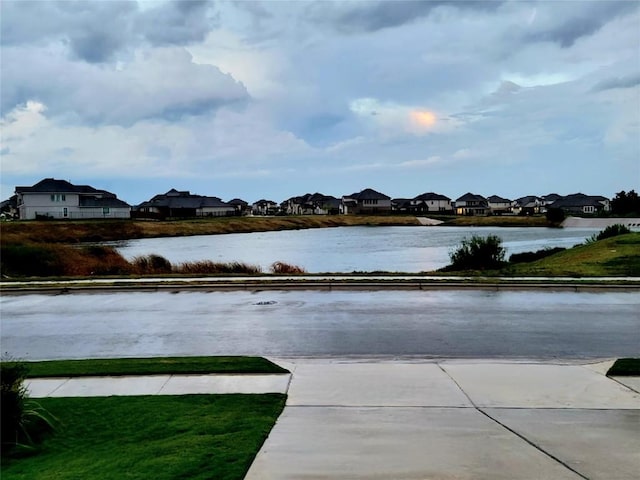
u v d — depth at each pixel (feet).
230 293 62.13
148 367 29.81
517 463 17.17
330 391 25.68
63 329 43.78
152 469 16.84
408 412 22.66
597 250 100.12
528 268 85.25
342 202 552.00
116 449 18.94
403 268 112.47
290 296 58.95
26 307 55.01
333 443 19.10
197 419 21.90
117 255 111.34
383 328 41.50
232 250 175.52
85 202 324.39
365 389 25.96
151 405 23.89
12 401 20.04
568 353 33.71
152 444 19.30
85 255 105.91
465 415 22.24
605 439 19.42
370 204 525.34
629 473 16.39
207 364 30.35
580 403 23.81
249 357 32.04
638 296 57.16
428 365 30.35
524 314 46.98
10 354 35.68
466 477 16.11
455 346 35.65
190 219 354.13
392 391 25.62
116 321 46.68
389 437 19.70
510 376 28.04
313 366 30.30
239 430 20.47
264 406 23.54
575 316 46.01
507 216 467.11
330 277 71.56
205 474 16.42
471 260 90.12
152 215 363.15
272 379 27.76
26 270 91.86
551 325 42.29
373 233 289.94
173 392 25.93
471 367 29.84
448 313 47.65
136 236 259.60
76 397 25.23
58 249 106.83
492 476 16.17
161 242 225.76
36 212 305.94
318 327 42.14
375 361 31.58
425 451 18.26
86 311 52.06
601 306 51.01
